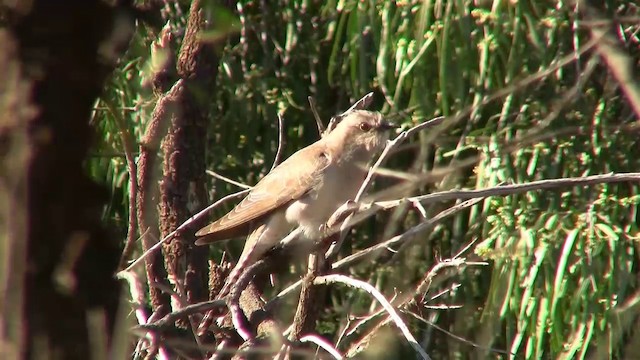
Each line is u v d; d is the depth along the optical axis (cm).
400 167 1321
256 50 1452
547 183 614
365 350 1002
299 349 749
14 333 348
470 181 1348
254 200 1028
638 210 1328
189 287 910
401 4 1270
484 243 1259
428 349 1302
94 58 359
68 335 353
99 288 361
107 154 633
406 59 1294
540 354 1243
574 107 1268
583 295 1246
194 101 858
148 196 867
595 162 1287
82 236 358
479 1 1278
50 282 353
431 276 858
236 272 853
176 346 764
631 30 1095
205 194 919
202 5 494
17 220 348
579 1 684
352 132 1044
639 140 1294
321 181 1016
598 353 1245
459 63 1275
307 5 1424
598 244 1232
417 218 1352
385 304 635
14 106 349
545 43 1275
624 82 626
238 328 635
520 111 1258
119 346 366
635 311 1229
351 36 1334
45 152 351
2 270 348
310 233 977
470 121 1212
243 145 1444
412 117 1314
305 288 746
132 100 954
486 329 1293
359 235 1402
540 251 1234
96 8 357
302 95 1455
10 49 349
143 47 598
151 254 885
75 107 356
